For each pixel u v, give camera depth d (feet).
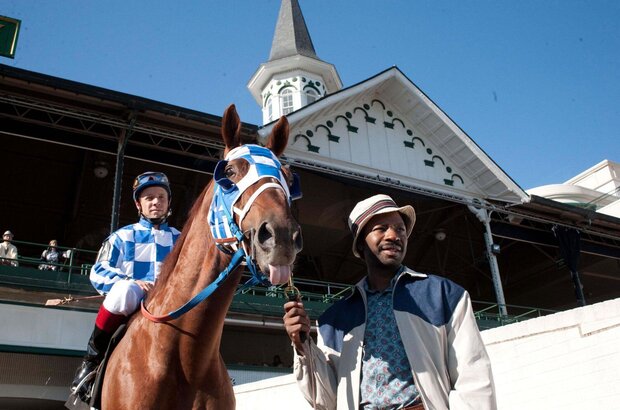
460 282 71.67
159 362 9.15
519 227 57.93
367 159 53.52
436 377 8.15
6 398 33.14
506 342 16.05
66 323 32.89
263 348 47.83
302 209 58.70
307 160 50.29
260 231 7.74
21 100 36.35
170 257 10.11
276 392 22.68
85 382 10.75
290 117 49.55
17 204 54.34
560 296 75.82
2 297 32.53
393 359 8.48
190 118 39.22
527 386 15.33
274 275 7.41
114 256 11.84
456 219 61.62
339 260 67.10
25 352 31.14
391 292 9.15
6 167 50.49
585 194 78.84
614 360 13.85
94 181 52.80
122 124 38.37
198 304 8.96
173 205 55.77
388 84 56.59
